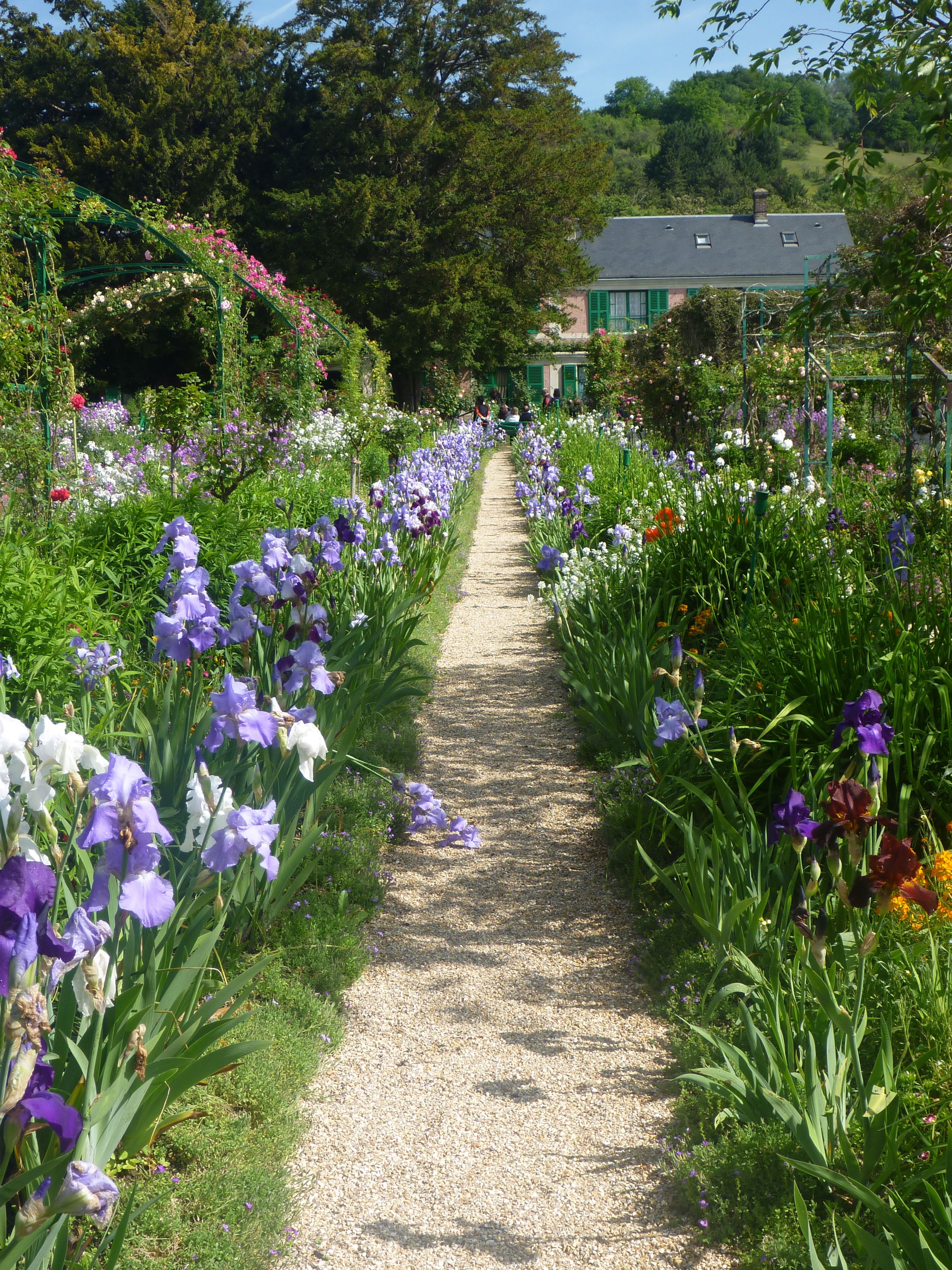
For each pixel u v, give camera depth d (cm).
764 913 368
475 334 3384
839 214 4688
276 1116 297
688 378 2036
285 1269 249
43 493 788
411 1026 354
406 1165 287
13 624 474
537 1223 265
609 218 4709
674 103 9300
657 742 484
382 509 838
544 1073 327
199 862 333
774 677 484
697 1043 326
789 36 581
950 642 455
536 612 963
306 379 1630
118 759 212
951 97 493
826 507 875
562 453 1689
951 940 326
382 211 3166
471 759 601
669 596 685
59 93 3416
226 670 528
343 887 428
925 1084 275
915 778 423
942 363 1056
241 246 3462
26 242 853
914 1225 234
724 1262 251
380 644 623
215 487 972
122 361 3412
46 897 194
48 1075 190
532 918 427
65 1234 198
